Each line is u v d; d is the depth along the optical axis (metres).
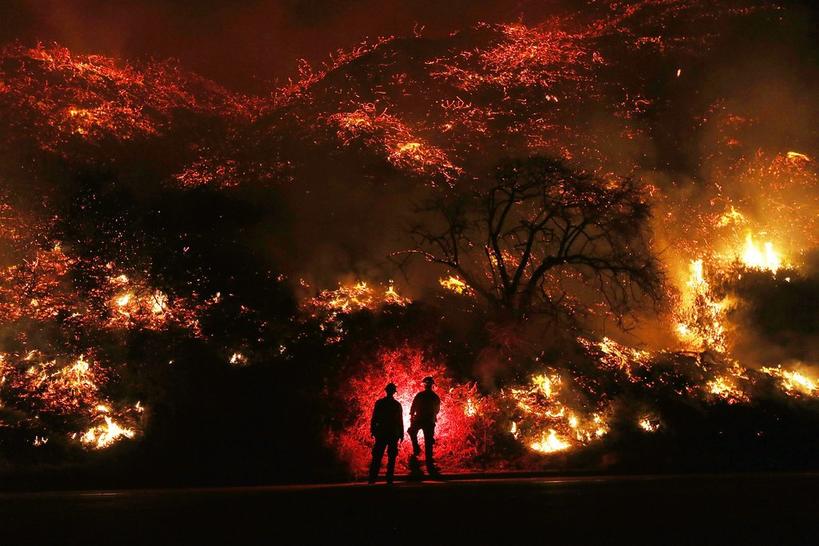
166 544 8.14
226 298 26.59
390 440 15.83
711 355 28.98
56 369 22.16
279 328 25.03
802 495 12.33
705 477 16.77
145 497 13.34
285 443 19.81
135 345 23.45
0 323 23.47
